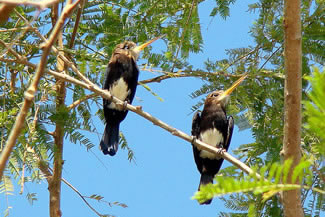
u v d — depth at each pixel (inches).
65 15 180.4
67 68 454.9
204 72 472.1
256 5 456.4
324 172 225.6
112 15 483.5
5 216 329.4
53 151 392.5
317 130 129.7
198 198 143.7
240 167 366.6
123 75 520.4
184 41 468.1
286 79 303.6
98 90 389.4
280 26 453.1
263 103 466.6
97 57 496.1
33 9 441.7
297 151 301.4
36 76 172.4
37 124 401.7
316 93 127.1
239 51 470.6
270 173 148.3
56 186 443.5
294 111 300.8
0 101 411.5
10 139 159.9
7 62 396.2
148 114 400.8
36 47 421.1
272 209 385.7
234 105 464.8
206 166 532.7
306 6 448.1
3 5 139.6
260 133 448.5
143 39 496.7
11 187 335.3
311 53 441.1
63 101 444.8
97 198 417.4
